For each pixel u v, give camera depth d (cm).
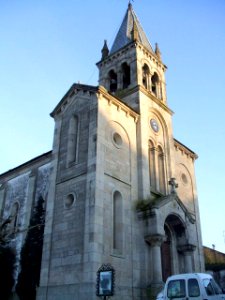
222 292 1555
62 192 2558
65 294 2131
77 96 2922
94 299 1975
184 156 3741
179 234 2867
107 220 2320
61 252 2311
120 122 2869
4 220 3381
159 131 3375
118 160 2667
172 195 2769
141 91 3294
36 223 2847
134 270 2355
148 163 2948
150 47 4003
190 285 1484
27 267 2641
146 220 2545
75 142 2766
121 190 2570
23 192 3497
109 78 3744
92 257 2084
